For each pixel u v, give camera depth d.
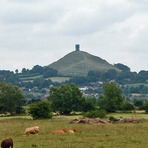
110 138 95.06
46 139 95.69
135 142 88.81
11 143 80.75
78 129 119.81
